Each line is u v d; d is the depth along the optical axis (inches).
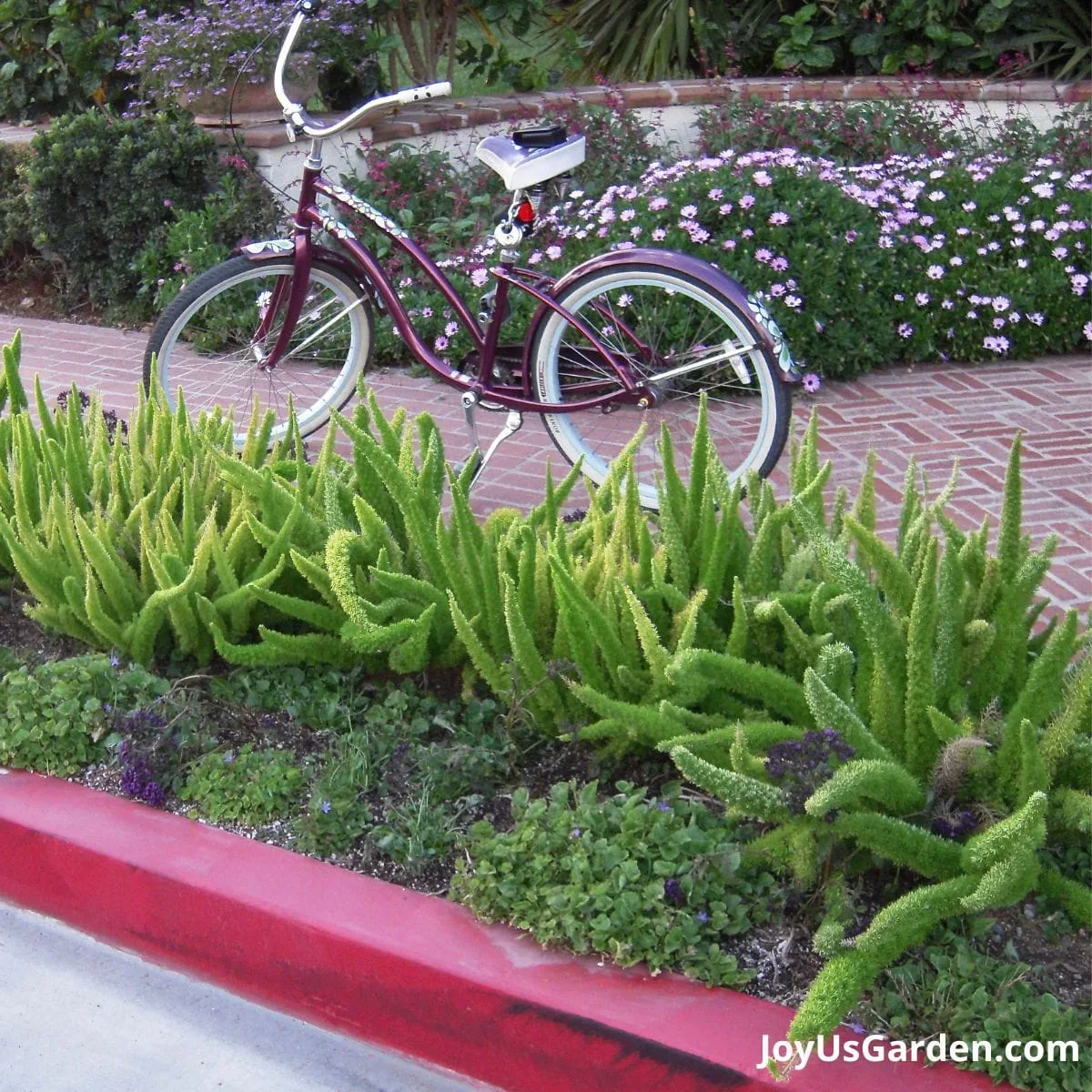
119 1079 98.9
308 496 135.1
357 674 125.7
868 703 104.0
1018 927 96.0
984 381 230.7
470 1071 97.5
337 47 289.0
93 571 129.1
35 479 140.4
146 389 194.1
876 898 98.8
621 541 121.8
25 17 317.1
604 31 361.1
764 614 110.9
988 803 97.7
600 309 179.6
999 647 103.9
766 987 93.0
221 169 268.8
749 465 173.6
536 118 303.0
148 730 118.2
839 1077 85.0
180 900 105.7
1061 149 282.7
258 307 223.8
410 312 237.9
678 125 307.6
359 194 269.3
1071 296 237.9
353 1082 98.0
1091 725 97.7
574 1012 90.5
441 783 111.5
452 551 119.5
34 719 120.7
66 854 110.9
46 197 272.8
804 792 90.0
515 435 210.4
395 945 97.0
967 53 342.0
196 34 264.7
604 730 107.0
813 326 223.9
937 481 189.3
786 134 290.7
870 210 238.7
